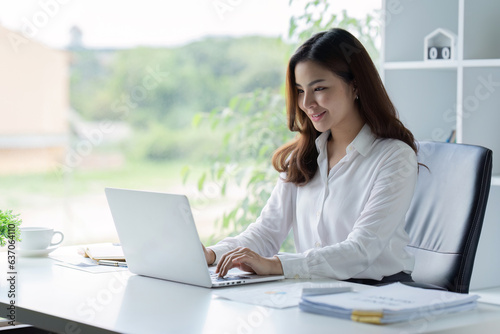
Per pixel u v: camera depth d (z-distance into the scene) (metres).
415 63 2.67
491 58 2.62
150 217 1.66
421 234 2.04
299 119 2.08
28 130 10.66
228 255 1.71
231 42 12.62
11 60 9.93
